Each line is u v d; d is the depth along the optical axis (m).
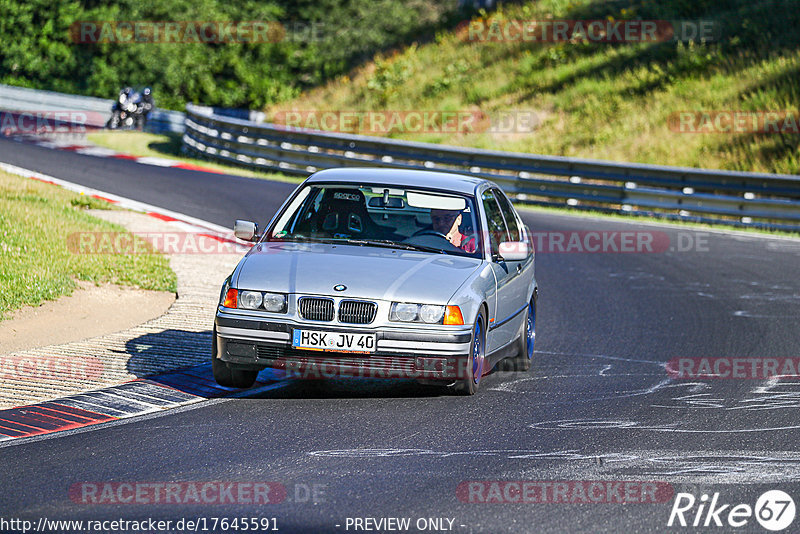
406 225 29.33
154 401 26.05
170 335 34.12
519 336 31.80
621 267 55.34
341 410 25.64
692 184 76.81
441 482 19.73
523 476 20.27
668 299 45.78
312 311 25.66
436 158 88.19
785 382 30.27
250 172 95.50
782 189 73.50
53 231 47.50
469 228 29.34
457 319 25.77
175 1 174.88
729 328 39.19
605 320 40.94
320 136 93.56
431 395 27.70
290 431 23.42
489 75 127.88
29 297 36.72
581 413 25.97
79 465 20.47
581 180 85.69
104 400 25.97
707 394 28.56
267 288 25.97
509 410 26.11
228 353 26.16
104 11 169.12
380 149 91.12
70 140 113.44
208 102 172.38
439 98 125.62
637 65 118.06
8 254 41.12
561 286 49.16
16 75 166.38
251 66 179.25
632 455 21.98
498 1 156.50
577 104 111.88
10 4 164.12
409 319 25.55
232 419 24.45
